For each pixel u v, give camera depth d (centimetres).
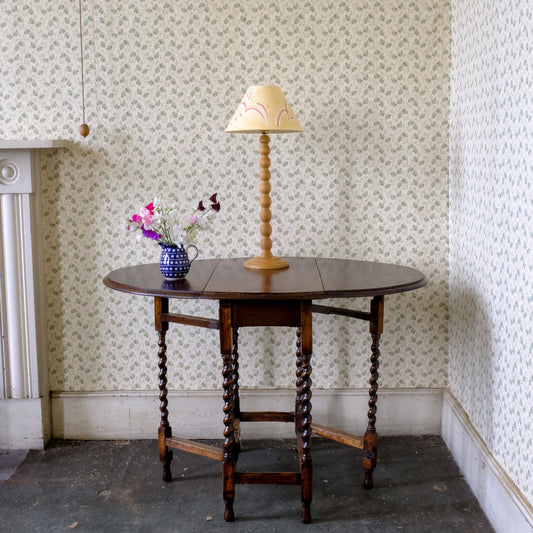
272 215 321
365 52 311
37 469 298
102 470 297
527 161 215
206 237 322
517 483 228
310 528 248
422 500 268
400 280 254
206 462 304
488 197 258
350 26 310
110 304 325
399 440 326
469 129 284
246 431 331
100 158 317
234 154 317
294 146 316
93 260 323
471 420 285
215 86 313
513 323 231
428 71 312
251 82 313
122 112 315
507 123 235
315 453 312
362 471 293
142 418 331
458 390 308
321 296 231
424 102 314
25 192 304
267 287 240
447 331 326
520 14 220
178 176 318
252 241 322
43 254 322
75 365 329
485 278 263
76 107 314
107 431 331
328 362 330
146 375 330
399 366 329
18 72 312
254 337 327
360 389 330
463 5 291
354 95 314
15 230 307
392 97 314
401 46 311
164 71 312
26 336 314
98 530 248
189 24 310
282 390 330
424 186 319
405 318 326
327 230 321
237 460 304
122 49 311
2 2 309
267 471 294
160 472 295
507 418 238
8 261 309
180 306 325
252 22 310
